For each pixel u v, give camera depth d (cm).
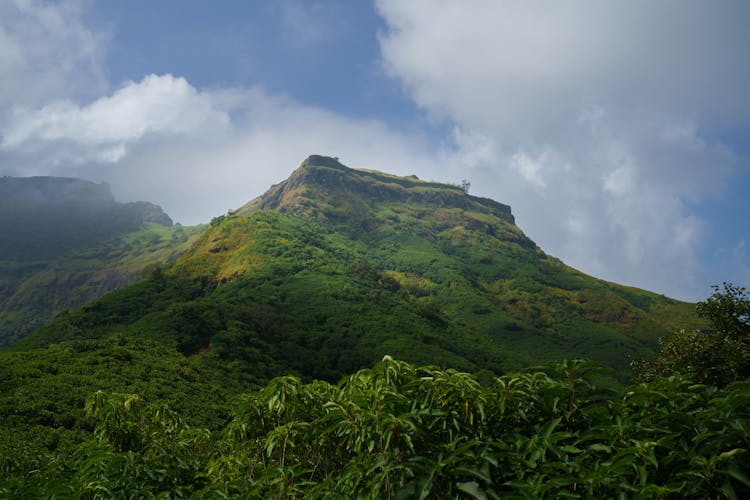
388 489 273
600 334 13138
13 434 2281
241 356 6159
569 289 17762
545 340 12112
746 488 223
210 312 7444
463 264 18400
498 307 14700
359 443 308
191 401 3784
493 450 285
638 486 236
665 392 286
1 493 472
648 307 16975
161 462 559
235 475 438
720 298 1891
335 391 380
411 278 16412
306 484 352
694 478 230
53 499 451
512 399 296
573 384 300
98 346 4816
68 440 2359
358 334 8775
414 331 9044
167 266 12731
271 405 381
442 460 270
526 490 251
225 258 12719
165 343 6078
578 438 280
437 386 307
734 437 229
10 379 3253
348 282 11781
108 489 456
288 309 9638
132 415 623
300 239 14825
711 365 1744
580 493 257
